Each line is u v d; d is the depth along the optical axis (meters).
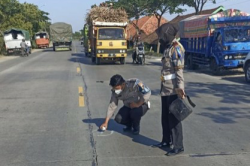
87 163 4.96
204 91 11.21
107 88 12.01
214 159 5.01
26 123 7.30
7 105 9.27
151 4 37.53
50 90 11.69
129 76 15.68
